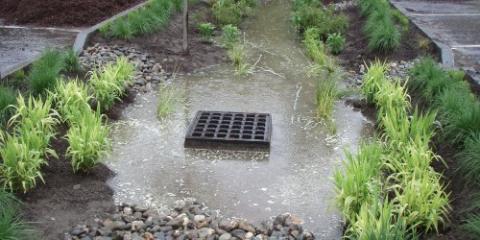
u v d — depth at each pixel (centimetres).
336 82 759
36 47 845
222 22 1049
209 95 723
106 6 1042
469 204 447
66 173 512
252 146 579
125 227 442
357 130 629
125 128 624
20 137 495
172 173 535
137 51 845
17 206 452
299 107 692
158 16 948
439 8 1155
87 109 573
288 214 459
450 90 621
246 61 856
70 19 984
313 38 912
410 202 426
